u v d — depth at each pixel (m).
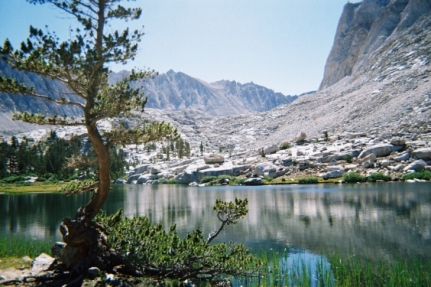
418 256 21.45
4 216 44.00
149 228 16.16
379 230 29.42
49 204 58.19
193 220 38.38
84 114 14.64
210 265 14.73
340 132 152.38
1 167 136.25
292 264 19.97
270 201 51.91
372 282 16.09
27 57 13.16
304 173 97.19
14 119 13.87
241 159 136.12
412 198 47.84
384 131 127.19
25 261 17.66
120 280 13.98
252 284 15.90
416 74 187.88
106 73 14.68
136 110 15.18
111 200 63.66
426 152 86.88
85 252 14.90
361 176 79.56
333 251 23.25
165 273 14.27
